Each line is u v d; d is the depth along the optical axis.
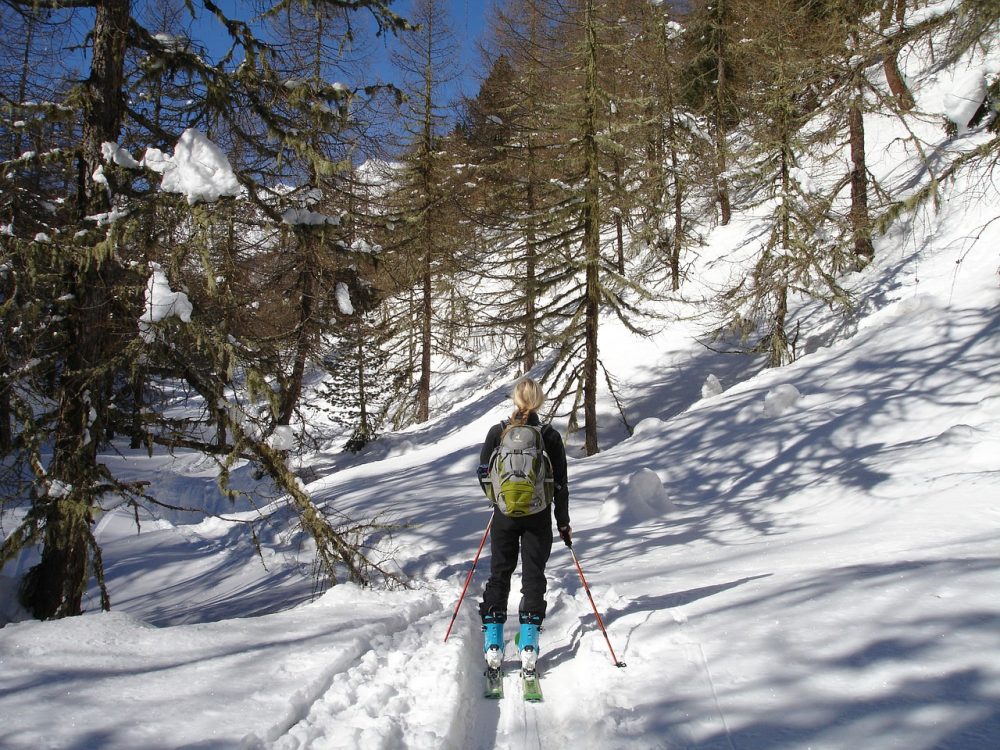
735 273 21.14
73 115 6.29
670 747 2.49
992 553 4.02
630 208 16.41
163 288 5.41
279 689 2.97
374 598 4.91
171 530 13.33
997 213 15.34
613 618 4.22
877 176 19.59
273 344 8.11
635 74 21.36
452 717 2.92
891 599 3.49
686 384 18.27
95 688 2.95
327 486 14.72
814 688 2.74
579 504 9.37
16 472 6.01
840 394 10.38
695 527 7.50
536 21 19.88
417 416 24.95
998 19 7.32
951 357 9.94
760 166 16.45
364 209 10.19
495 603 3.71
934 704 2.48
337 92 6.82
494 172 19.53
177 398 7.35
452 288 20.39
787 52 11.34
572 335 15.61
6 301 5.64
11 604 6.43
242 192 6.04
